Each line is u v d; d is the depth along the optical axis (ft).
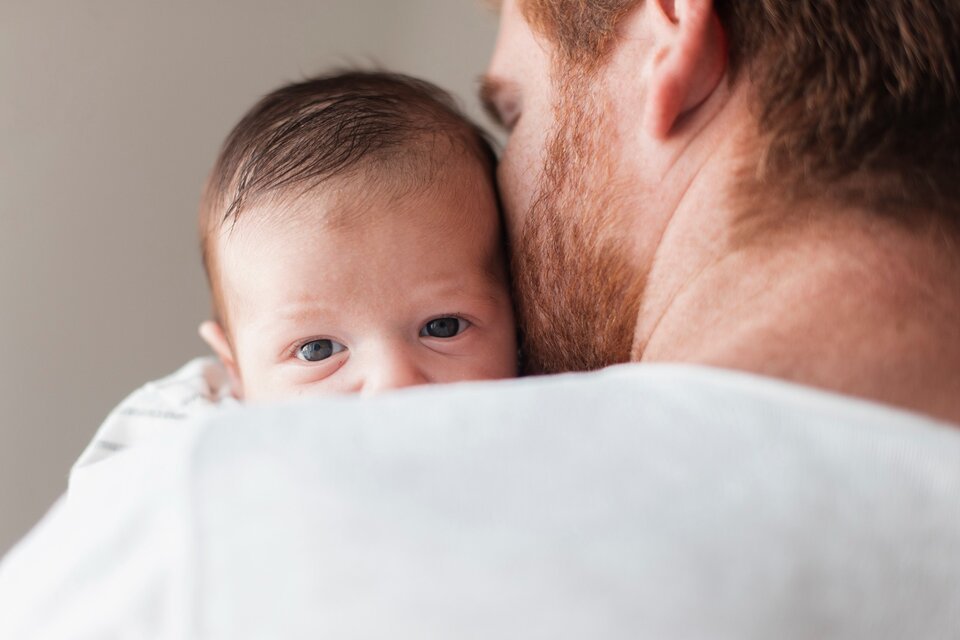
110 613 1.71
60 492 5.18
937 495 1.66
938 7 2.28
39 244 5.09
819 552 1.62
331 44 5.79
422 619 1.62
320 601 1.64
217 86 5.47
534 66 2.96
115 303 5.29
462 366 3.25
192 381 4.14
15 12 4.97
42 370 5.14
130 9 5.23
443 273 3.21
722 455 1.70
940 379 1.89
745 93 2.39
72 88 5.11
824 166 2.17
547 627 1.60
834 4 2.31
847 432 1.72
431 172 3.27
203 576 1.67
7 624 1.82
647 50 2.56
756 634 1.58
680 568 1.60
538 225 2.98
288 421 1.82
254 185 3.29
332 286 3.18
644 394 1.83
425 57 6.10
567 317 2.90
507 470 1.71
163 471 1.79
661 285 2.46
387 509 1.67
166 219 5.38
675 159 2.48
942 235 2.06
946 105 2.23
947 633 1.61
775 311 2.06
